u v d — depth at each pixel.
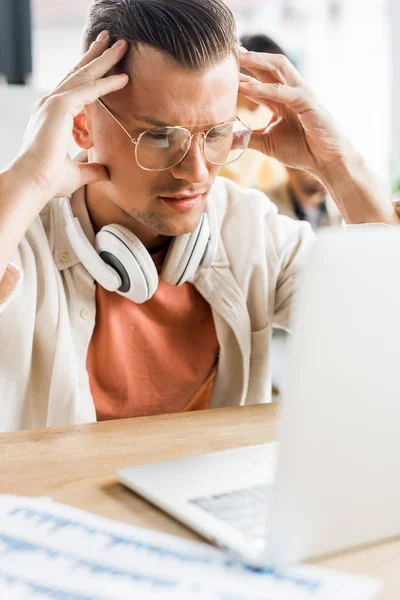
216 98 1.30
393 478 0.68
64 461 0.95
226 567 0.67
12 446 1.01
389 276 0.62
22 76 3.61
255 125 2.26
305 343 0.61
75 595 0.61
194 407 1.66
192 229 1.40
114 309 1.54
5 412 1.42
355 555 0.69
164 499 0.79
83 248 1.43
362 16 4.72
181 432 1.09
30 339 1.44
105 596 0.61
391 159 4.65
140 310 1.57
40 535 0.72
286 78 1.62
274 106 1.70
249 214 1.70
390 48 4.78
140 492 0.83
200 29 1.27
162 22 1.28
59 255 1.50
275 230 1.72
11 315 1.41
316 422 0.63
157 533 0.73
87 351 1.53
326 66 4.74
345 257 0.60
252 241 1.67
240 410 1.22
